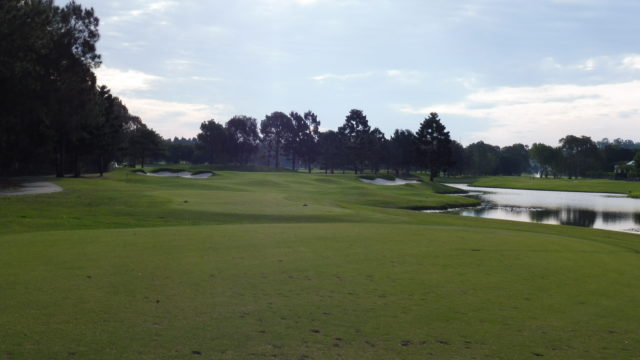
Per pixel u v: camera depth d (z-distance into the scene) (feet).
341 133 509.76
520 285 31.63
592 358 19.42
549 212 167.63
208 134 561.43
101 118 221.05
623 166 510.99
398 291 28.96
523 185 396.78
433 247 46.19
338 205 116.06
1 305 24.41
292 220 77.97
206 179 236.22
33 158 234.58
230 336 20.59
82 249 41.14
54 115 185.68
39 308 23.97
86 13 192.85
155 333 20.74
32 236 48.88
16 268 33.17
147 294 26.86
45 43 157.07
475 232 60.64
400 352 19.38
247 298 26.48
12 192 116.06
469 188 363.56
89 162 290.15
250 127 595.06
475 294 28.91
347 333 21.39
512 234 60.18
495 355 19.44
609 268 39.11
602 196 270.67
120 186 163.73
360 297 27.32
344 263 36.91
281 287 29.07
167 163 643.86
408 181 333.62
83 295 26.45
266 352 18.97
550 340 21.39
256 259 37.65
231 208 89.86
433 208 168.66
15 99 156.15
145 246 43.04
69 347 18.93
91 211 79.41
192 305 24.93
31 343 19.26
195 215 78.79
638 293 30.40
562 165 577.43
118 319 22.48
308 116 554.87
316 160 576.61
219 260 36.99
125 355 18.26
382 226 63.67
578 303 27.73
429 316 24.23
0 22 129.49
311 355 18.79
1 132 173.06
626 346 20.85
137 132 372.79
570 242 55.16
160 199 104.32
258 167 504.43
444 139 392.68
